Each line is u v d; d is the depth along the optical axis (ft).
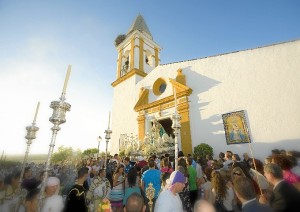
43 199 10.05
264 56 34.50
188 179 20.18
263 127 31.65
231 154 27.07
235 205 12.32
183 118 42.32
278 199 8.09
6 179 10.80
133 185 15.26
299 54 30.96
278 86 31.81
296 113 29.30
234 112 35.47
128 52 74.49
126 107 61.11
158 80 53.16
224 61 39.75
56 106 11.67
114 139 60.75
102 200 15.38
